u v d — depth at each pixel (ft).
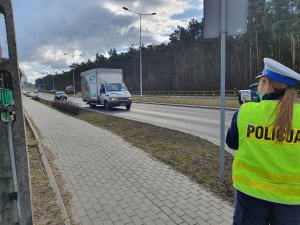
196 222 12.71
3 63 7.46
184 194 15.70
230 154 23.36
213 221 12.76
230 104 85.20
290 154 6.84
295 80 7.09
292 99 6.99
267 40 168.04
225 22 16.70
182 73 239.30
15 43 7.54
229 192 15.58
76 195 15.99
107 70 85.10
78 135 35.42
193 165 20.47
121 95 78.54
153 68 273.13
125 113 68.64
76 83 388.98
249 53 184.14
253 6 170.30
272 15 155.12
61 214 13.57
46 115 66.18
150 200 15.06
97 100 84.94
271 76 7.21
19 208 7.95
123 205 14.57
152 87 268.41
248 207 7.27
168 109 80.18
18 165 7.84
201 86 221.05
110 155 24.59
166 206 14.32
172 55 254.88
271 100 7.23
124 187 16.98
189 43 239.30
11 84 7.59
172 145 27.17
